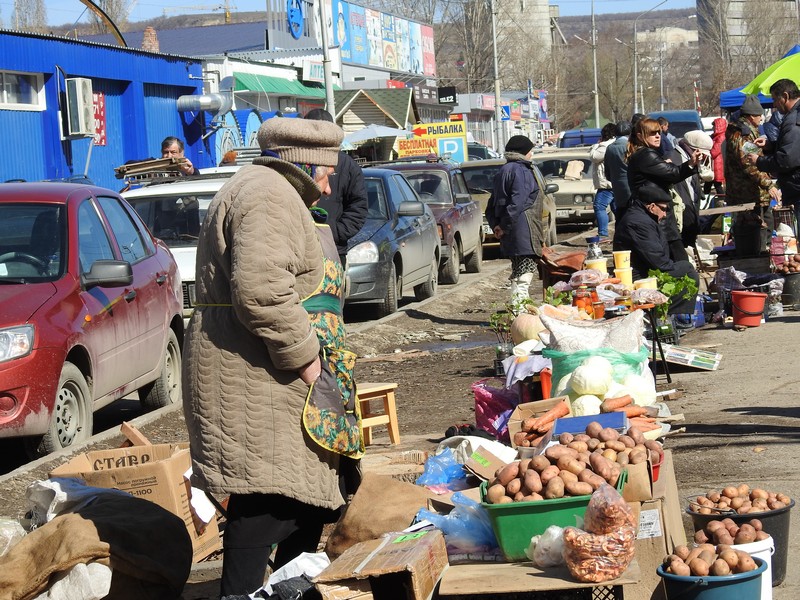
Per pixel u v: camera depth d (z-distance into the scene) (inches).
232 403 161.2
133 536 185.5
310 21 1818.4
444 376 426.3
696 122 1176.8
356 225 376.5
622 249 411.2
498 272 855.1
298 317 158.1
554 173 1162.0
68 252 335.0
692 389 352.5
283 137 170.4
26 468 295.6
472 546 184.1
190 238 523.8
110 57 925.2
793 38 3727.9
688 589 164.6
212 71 1141.7
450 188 781.3
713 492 201.3
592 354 262.2
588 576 163.3
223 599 163.5
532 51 3796.8
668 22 7406.5
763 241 526.6
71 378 316.8
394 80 1929.1
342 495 173.9
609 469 182.9
